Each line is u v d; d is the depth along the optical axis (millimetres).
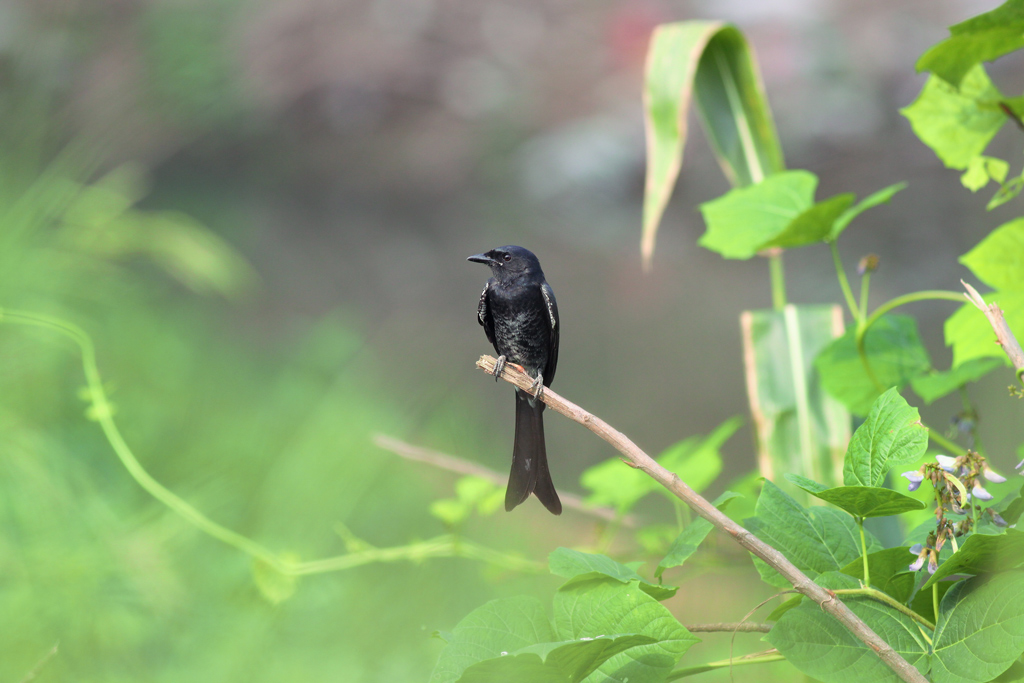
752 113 11023
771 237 10789
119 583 10969
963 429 10797
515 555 10914
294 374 11555
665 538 10898
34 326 11094
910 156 28047
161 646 10969
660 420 16625
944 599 9281
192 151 27016
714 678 10922
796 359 10906
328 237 27328
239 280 16188
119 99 15258
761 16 33375
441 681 9633
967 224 23828
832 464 10875
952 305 19750
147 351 11406
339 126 31609
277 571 10883
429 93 34156
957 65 10695
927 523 10391
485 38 34906
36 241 11156
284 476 11164
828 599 8898
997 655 8445
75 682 10898
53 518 10984
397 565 11070
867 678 8891
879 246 24078
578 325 22906
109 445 11164
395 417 11336
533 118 34250
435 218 30609
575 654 8891
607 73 34625
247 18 28031
